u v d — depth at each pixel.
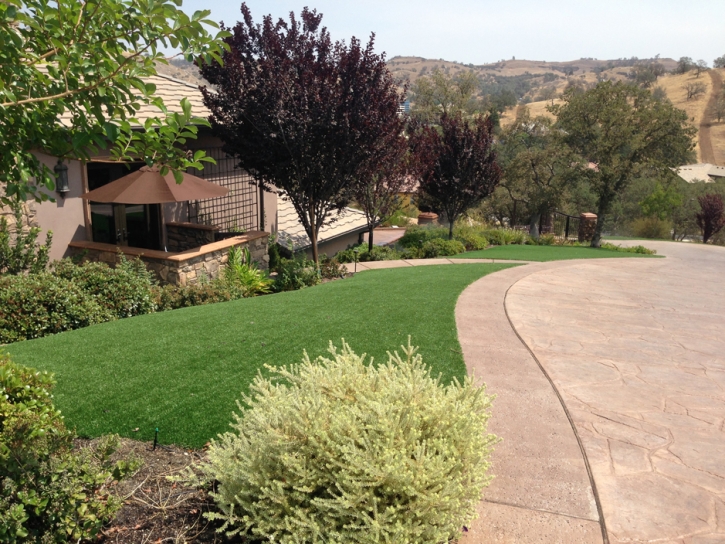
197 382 5.01
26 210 9.32
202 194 9.87
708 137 109.56
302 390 3.41
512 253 18.92
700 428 4.61
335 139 11.69
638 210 45.62
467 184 19.77
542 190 34.03
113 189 9.43
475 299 8.83
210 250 10.45
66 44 2.88
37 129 3.09
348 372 3.54
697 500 3.55
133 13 2.85
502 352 6.27
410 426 3.06
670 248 28.00
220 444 3.80
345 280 10.90
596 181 28.19
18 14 2.59
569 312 8.46
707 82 142.38
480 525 3.22
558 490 3.60
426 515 2.76
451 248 18.00
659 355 6.54
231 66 11.59
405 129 17.89
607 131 27.95
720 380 5.78
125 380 5.01
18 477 2.71
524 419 4.61
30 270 8.66
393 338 6.47
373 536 2.61
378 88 12.46
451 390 3.55
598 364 6.08
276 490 2.87
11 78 2.80
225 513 3.10
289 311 7.49
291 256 14.91
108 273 8.00
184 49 3.02
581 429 4.49
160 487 3.48
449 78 46.38
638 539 3.14
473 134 19.47
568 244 26.92
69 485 2.79
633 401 5.12
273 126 11.70
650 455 4.11
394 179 16.28
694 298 10.50
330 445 2.89
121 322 6.87
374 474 2.75
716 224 37.84
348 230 18.48
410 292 9.09
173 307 8.52
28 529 2.74
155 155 3.32
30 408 3.41
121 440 4.05
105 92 2.89
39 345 5.90
